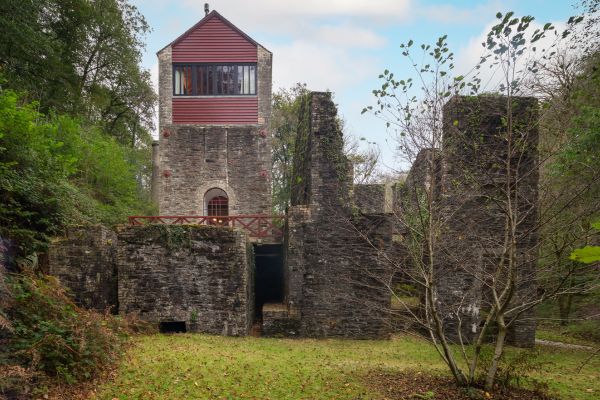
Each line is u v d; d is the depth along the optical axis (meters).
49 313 7.32
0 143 9.53
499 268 7.26
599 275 7.20
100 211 14.80
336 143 12.77
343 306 12.39
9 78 16.44
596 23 11.89
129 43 25.92
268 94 17.95
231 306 11.43
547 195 8.25
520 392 6.96
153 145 25.53
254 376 7.68
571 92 9.76
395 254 11.59
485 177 10.29
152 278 11.32
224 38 17.98
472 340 11.88
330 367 8.62
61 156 11.87
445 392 6.88
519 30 6.21
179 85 17.95
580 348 11.99
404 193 9.45
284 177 27.66
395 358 10.05
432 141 7.10
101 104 25.77
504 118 8.05
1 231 8.95
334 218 12.48
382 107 7.30
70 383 6.26
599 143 8.87
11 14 16.56
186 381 7.12
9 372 5.42
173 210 17.61
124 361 7.70
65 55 22.92
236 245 11.48
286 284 13.34
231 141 17.88
